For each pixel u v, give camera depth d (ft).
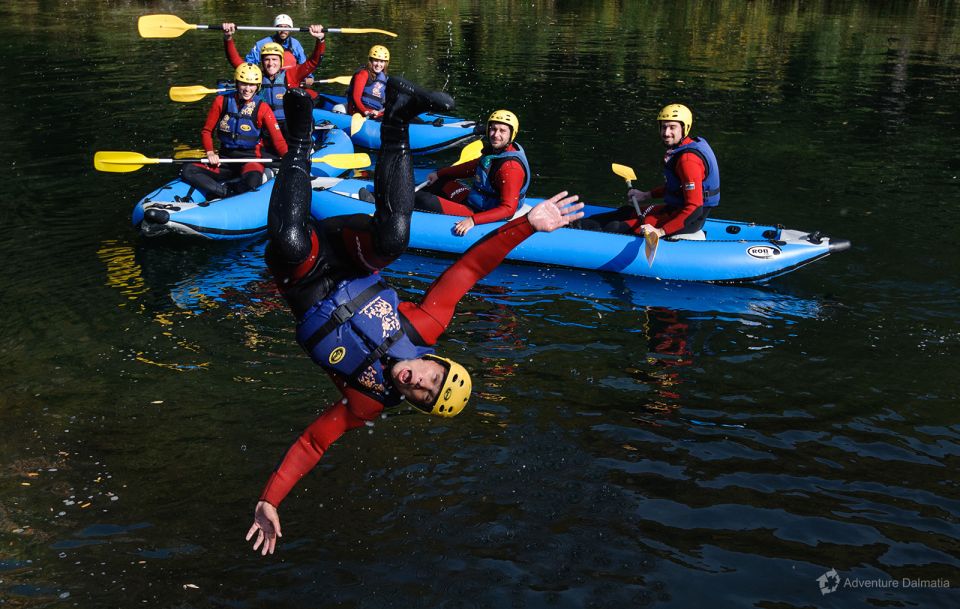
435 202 21.49
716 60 45.42
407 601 9.61
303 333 7.52
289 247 7.16
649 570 10.05
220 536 10.73
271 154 24.75
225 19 56.70
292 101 7.48
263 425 13.11
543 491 11.51
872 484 11.61
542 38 52.60
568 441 12.64
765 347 15.75
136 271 19.30
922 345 15.70
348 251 7.49
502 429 12.94
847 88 38.37
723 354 15.47
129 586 9.87
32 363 14.99
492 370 14.80
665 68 43.09
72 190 24.77
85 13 59.11
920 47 49.26
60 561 10.25
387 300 7.50
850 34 54.03
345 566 10.18
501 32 54.95
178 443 12.66
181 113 33.30
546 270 20.07
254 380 14.42
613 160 27.96
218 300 17.76
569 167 27.17
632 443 12.59
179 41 49.21
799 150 28.94
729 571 10.03
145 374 14.62
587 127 31.91
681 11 65.26
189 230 21.12
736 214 23.00
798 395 13.97
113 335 16.07
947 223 22.06
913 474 11.83
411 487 11.59
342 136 29.22
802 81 39.96
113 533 10.77
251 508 11.26
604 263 19.89
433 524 10.87
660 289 18.81
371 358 7.38
